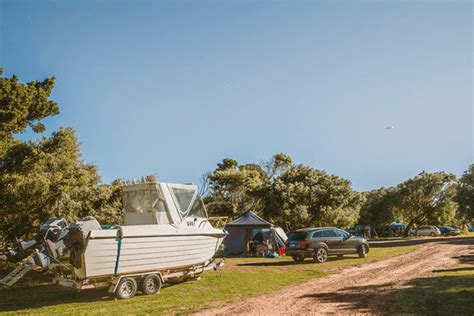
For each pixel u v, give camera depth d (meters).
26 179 14.52
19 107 15.46
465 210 43.19
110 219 17.97
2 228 15.91
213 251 13.41
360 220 63.50
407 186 60.34
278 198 34.62
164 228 11.38
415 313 7.54
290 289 11.00
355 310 8.05
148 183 11.91
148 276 10.84
